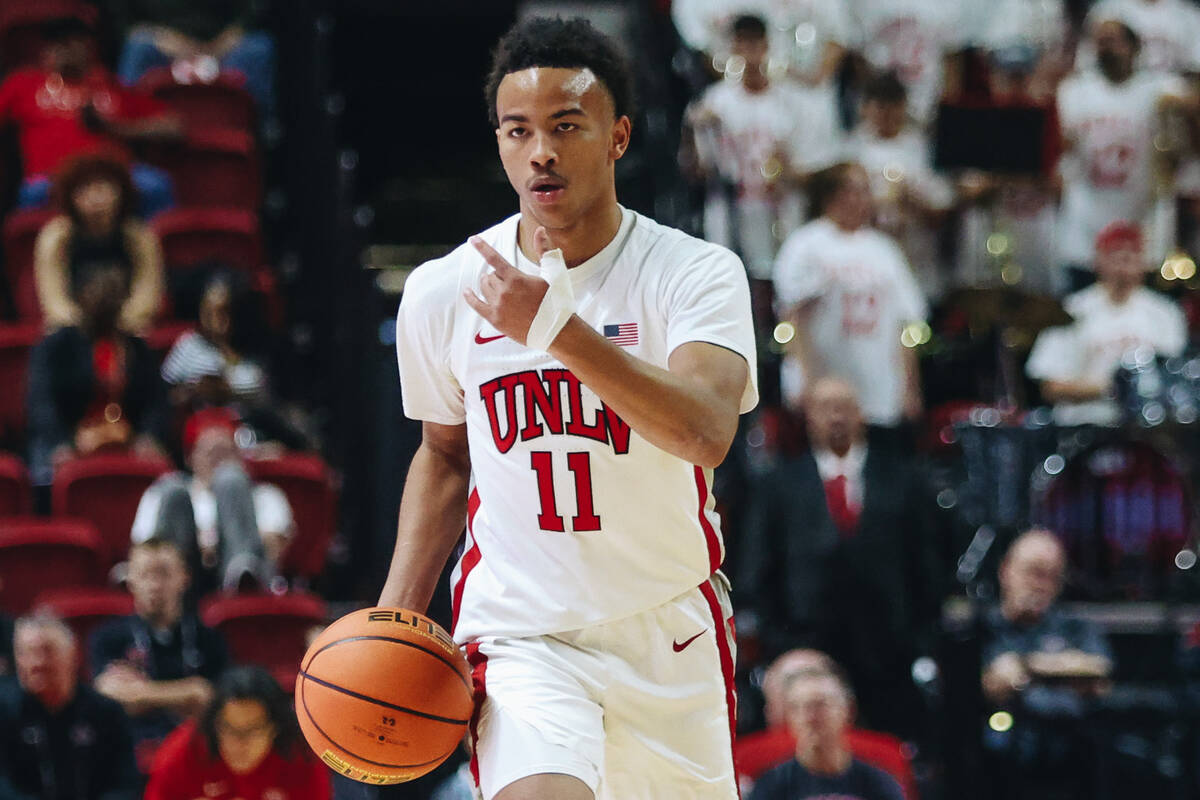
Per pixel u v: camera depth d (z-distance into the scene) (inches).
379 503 984.3
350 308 1032.8
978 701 753.0
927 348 1128.2
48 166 1141.1
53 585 868.0
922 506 858.1
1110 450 969.5
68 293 1008.9
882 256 994.7
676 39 1284.4
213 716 676.1
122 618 795.4
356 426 1015.6
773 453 970.7
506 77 328.5
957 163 1045.8
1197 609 965.8
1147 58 1258.6
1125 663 945.5
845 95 1227.2
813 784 714.8
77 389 948.6
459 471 371.6
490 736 338.6
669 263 340.5
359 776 336.5
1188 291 1157.7
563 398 338.0
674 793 353.4
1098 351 1063.6
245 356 1048.2
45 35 1168.8
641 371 299.1
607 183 339.3
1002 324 1056.8
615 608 344.5
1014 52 1192.2
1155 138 1167.6
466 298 295.9
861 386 981.2
